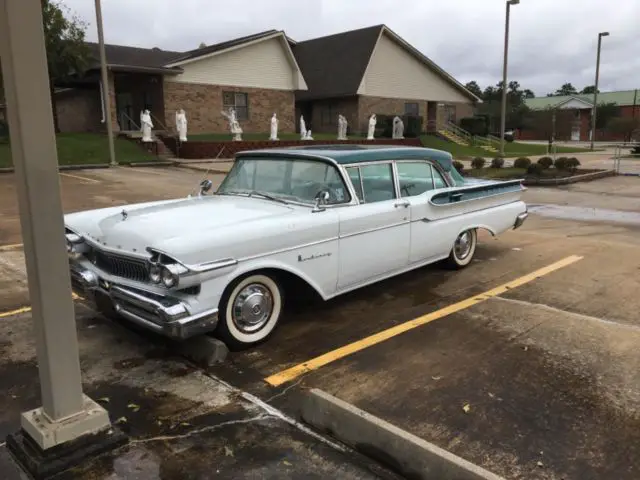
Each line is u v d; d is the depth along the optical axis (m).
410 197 5.41
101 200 12.19
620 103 64.81
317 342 4.39
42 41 2.57
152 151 22.58
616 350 4.16
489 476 2.48
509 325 4.69
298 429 3.19
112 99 24.48
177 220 4.19
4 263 6.89
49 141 2.65
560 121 58.72
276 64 29.72
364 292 5.63
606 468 2.78
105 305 4.25
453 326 4.69
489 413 3.29
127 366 4.02
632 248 7.56
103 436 2.99
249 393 3.61
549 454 2.89
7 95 2.59
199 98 26.83
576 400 3.44
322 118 34.53
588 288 5.70
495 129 58.25
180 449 3.00
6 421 3.31
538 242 7.99
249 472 2.81
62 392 2.87
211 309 3.80
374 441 2.90
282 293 4.42
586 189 15.12
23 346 4.38
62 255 2.78
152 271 3.66
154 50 30.42
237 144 23.19
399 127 30.92
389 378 3.76
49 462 2.79
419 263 5.59
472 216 6.16
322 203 4.57
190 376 3.85
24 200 2.66
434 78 37.00
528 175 17.30
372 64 32.88
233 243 3.85
